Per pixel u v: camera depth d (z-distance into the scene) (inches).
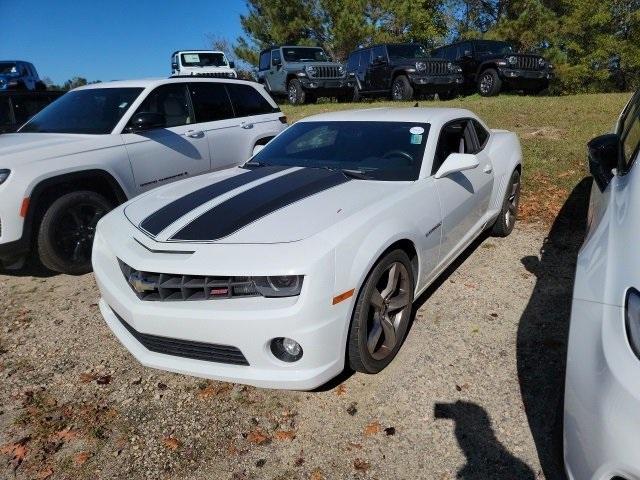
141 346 114.4
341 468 93.4
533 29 1002.7
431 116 157.2
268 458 96.7
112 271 116.2
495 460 92.7
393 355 121.5
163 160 214.7
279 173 139.3
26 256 178.2
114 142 198.2
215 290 99.3
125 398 115.6
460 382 113.6
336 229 104.9
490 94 574.6
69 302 165.8
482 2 1213.7
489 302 148.0
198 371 105.3
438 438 98.5
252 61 1244.5
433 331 134.4
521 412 103.5
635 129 116.8
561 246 184.7
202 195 126.3
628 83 1055.6
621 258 75.7
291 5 1146.7
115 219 128.5
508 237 198.4
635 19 966.4
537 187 246.4
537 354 121.5
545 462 91.3
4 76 611.8
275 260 96.5
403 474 91.3
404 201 123.0
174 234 109.2
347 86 643.5
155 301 104.3
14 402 115.9
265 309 96.1
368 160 144.6
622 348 65.8
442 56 658.8
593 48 997.2
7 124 305.9
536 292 152.2
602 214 94.7
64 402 115.2
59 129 211.9
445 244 142.4
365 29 1059.9
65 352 135.7
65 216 181.6
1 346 139.7
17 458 99.2
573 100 472.1
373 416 105.4
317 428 103.2
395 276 118.4
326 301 97.4
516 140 201.0
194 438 102.5
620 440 61.8
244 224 108.6
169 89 229.3
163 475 94.0
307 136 163.9
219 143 241.3
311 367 99.7
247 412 109.0
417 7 1117.1
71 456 99.4
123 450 100.3
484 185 166.4
